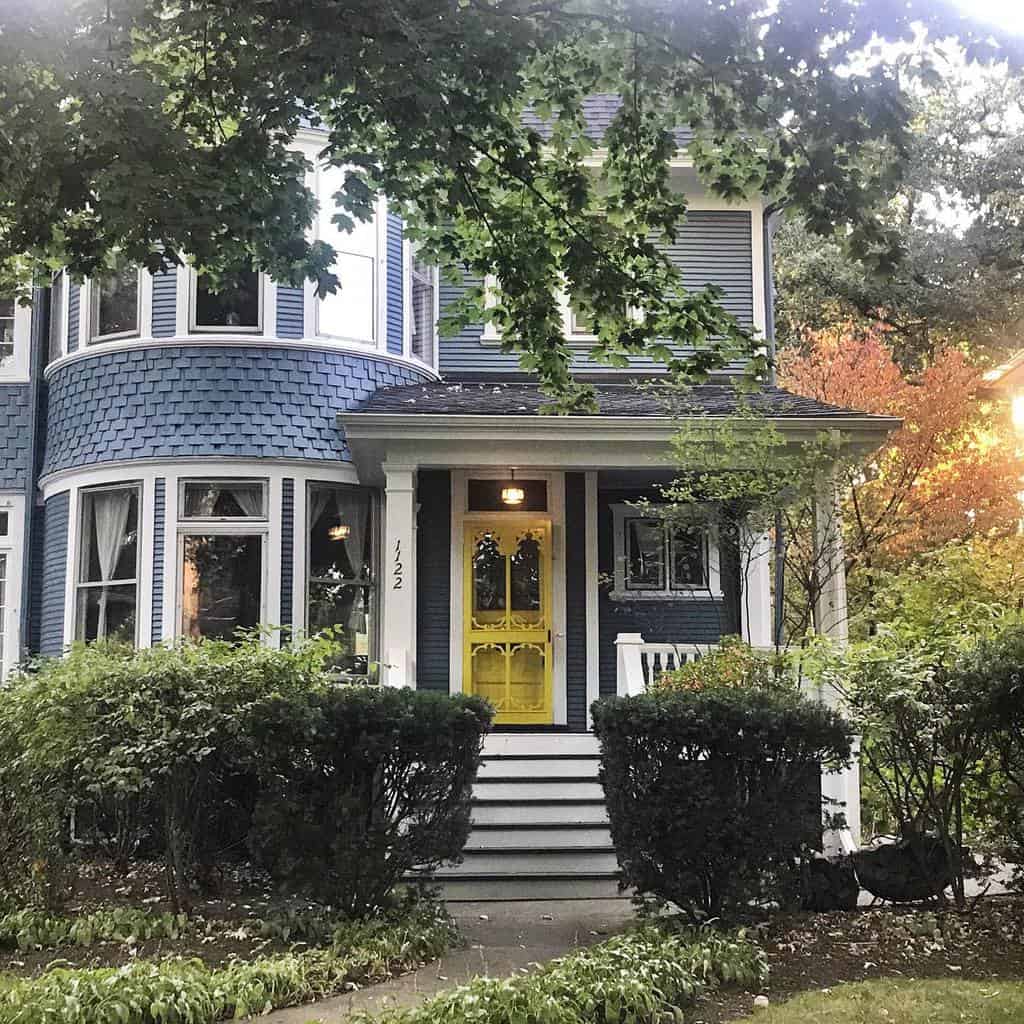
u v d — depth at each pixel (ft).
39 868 24.88
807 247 78.28
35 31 19.36
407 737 24.43
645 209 27.76
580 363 44.21
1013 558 40.55
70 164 21.26
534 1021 16.99
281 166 24.62
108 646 31.09
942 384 55.62
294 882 23.98
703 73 23.68
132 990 18.01
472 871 30.01
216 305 39.40
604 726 24.99
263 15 20.47
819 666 26.84
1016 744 26.23
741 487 32.89
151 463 38.22
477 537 42.47
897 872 25.90
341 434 39.78
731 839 23.59
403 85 20.53
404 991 19.99
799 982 20.58
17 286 29.63
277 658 25.96
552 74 25.72
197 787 25.82
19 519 42.06
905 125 22.97
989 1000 18.85
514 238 27.99
